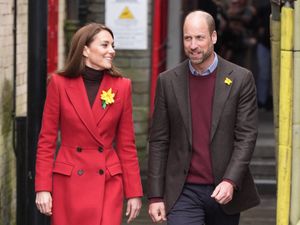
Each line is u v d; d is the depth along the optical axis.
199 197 15.23
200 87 15.22
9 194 21.77
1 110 20.80
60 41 32.06
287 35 14.11
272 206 27.88
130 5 31.80
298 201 14.43
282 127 14.31
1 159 20.88
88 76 15.09
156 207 15.44
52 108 15.09
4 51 20.95
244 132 15.14
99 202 14.95
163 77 15.47
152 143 15.57
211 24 15.02
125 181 15.33
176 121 15.29
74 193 14.97
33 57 17.55
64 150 15.14
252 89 15.29
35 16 17.50
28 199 18.11
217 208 15.30
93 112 15.02
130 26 31.86
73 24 32.66
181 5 34.50
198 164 15.19
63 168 15.02
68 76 15.07
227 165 15.12
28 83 17.61
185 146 15.21
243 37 39.09
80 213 14.95
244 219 26.05
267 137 33.41
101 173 15.02
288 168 14.38
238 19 38.81
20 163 18.14
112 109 15.12
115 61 32.66
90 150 15.08
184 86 15.27
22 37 22.88
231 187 14.80
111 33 15.09
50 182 15.08
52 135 15.15
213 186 15.19
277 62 14.73
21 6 22.70
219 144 15.12
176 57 34.56
